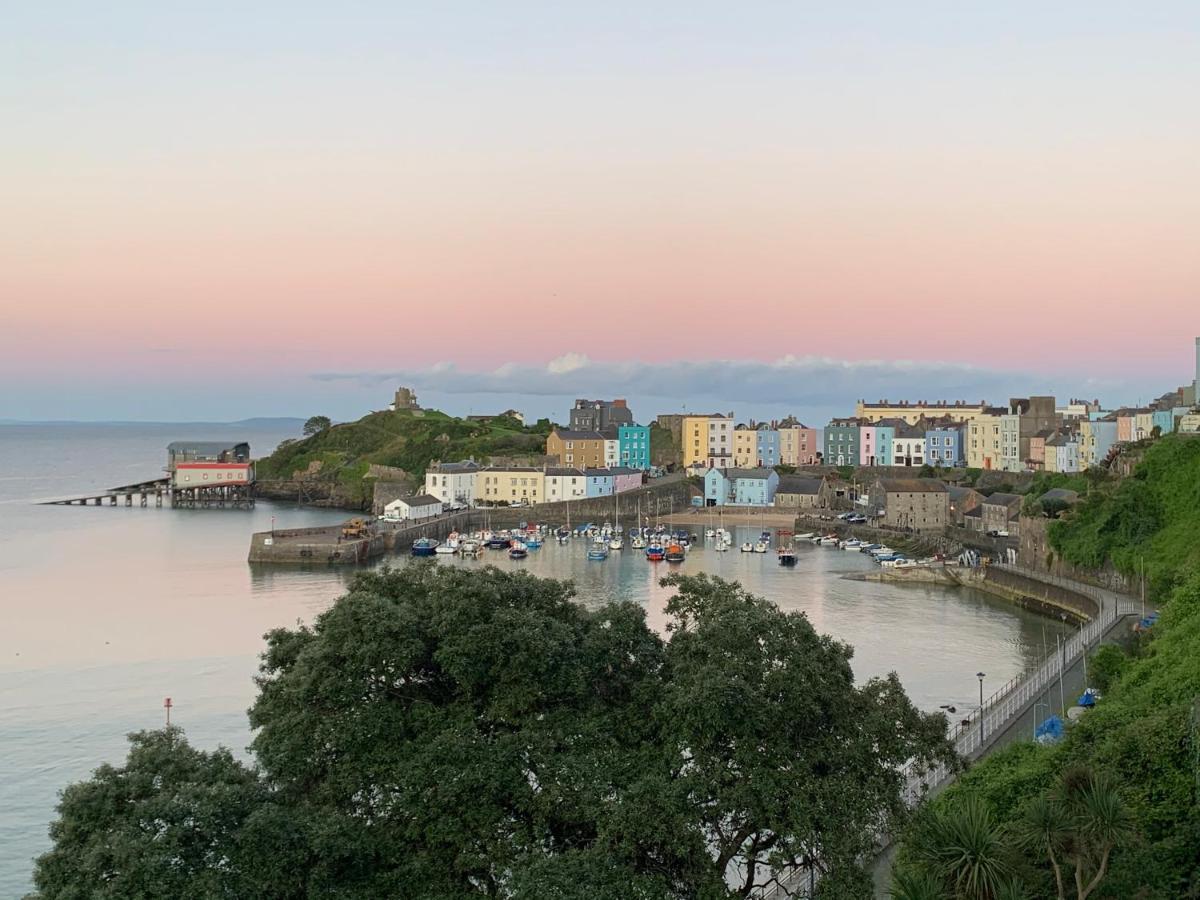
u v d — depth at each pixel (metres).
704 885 31.42
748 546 192.12
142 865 28.33
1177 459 128.12
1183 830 38.91
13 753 72.25
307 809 32.03
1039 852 34.75
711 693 33.06
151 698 85.25
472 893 32.03
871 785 33.84
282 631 40.72
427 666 37.16
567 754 33.81
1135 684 62.53
